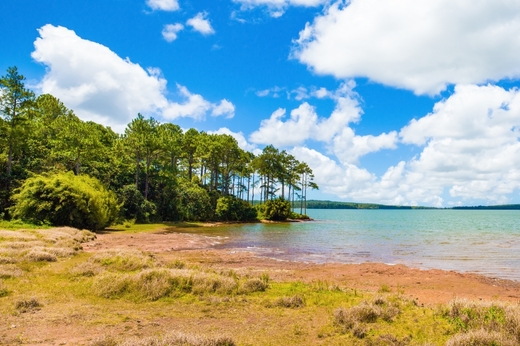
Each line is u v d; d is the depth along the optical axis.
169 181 57.19
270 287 12.34
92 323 7.68
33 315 8.09
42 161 44.19
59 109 62.56
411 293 13.27
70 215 32.16
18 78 40.38
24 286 10.62
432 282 15.45
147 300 9.81
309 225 63.19
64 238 22.47
